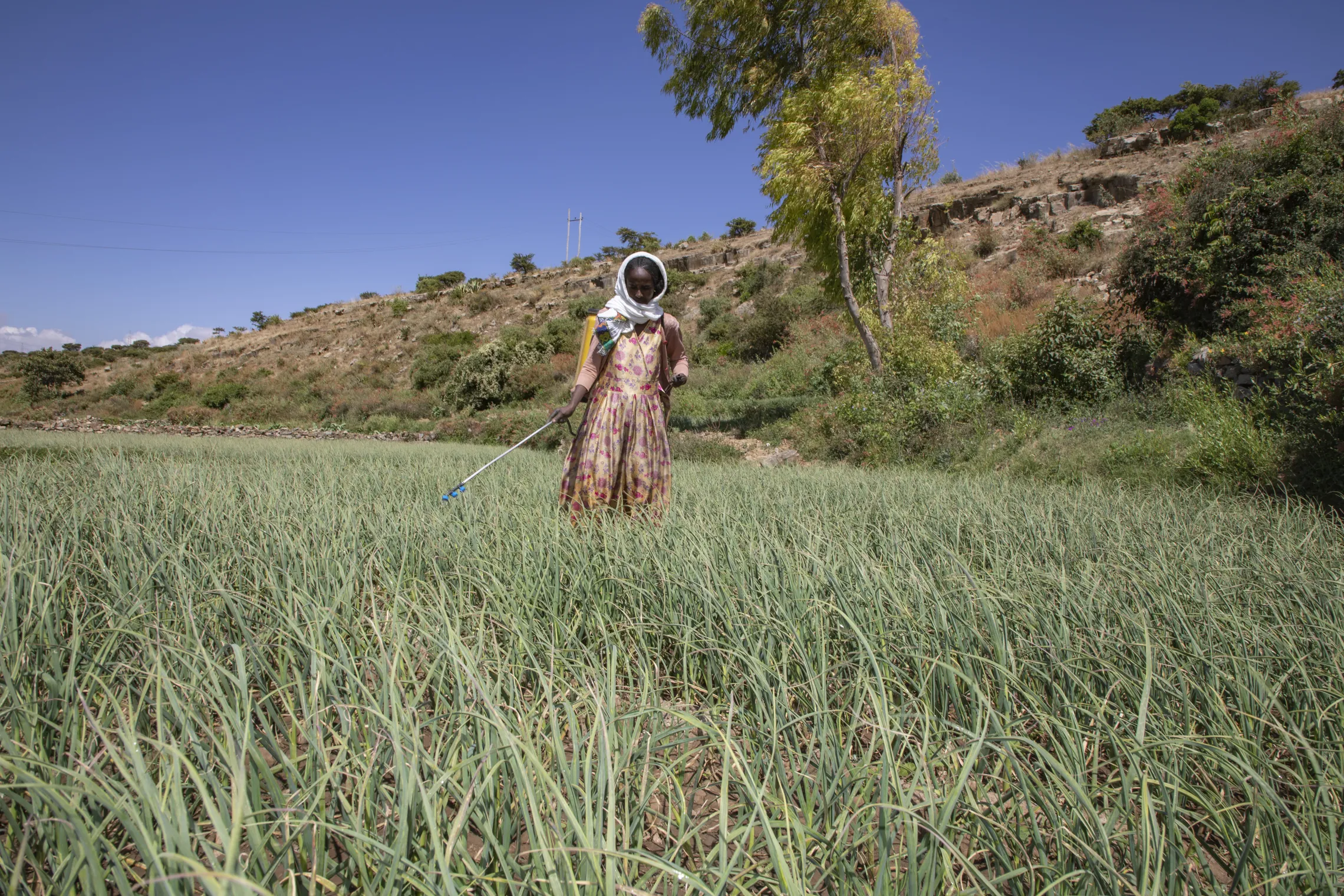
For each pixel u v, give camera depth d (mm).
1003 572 2641
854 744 1821
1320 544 3365
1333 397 6039
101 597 2240
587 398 4094
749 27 14453
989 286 19391
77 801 1025
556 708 1405
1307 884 1163
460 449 15570
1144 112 40750
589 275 52000
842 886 1119
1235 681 1721
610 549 2920
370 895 1053
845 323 20000
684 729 1604
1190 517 4180
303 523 3213
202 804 1392
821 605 2084
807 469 9227
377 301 61031
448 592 2443
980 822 1250
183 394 44312
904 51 14297
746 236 47938
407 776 1131
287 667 1906
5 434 17000
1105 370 10648
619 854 942
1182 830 1301
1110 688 1701
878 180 14062
